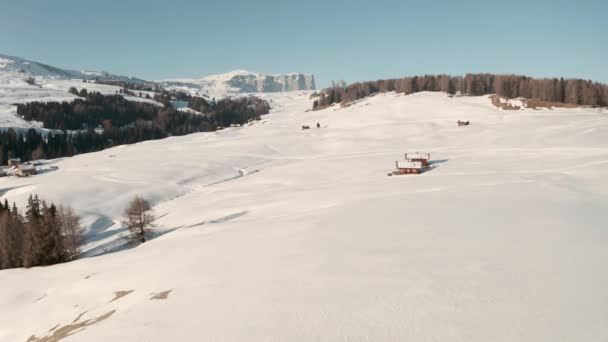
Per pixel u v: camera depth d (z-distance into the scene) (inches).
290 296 732.0
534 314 585.9
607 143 3737.7
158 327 679.7
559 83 7352.4
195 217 2519.7
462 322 577.3
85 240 2645.2
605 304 603.5
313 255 991.0
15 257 2090.3
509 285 692.1
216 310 717.3
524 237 979.3
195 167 4552.2
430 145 4901.6
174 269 1088.2
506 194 1628.9
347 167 3841.0
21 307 1218.6
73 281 1349.7
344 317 622.5
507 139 4601.4
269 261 989.8
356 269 842.8
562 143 3961.6
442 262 837.2
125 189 3735.2
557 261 792.9
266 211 2167.8
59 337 817.5
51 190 3646.7
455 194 1706.4
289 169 4094.5
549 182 1871.3
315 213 1652.3
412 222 1254.9
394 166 3612.2
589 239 933.8
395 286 725.9
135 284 1054.4
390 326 581.6
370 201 1722.4
